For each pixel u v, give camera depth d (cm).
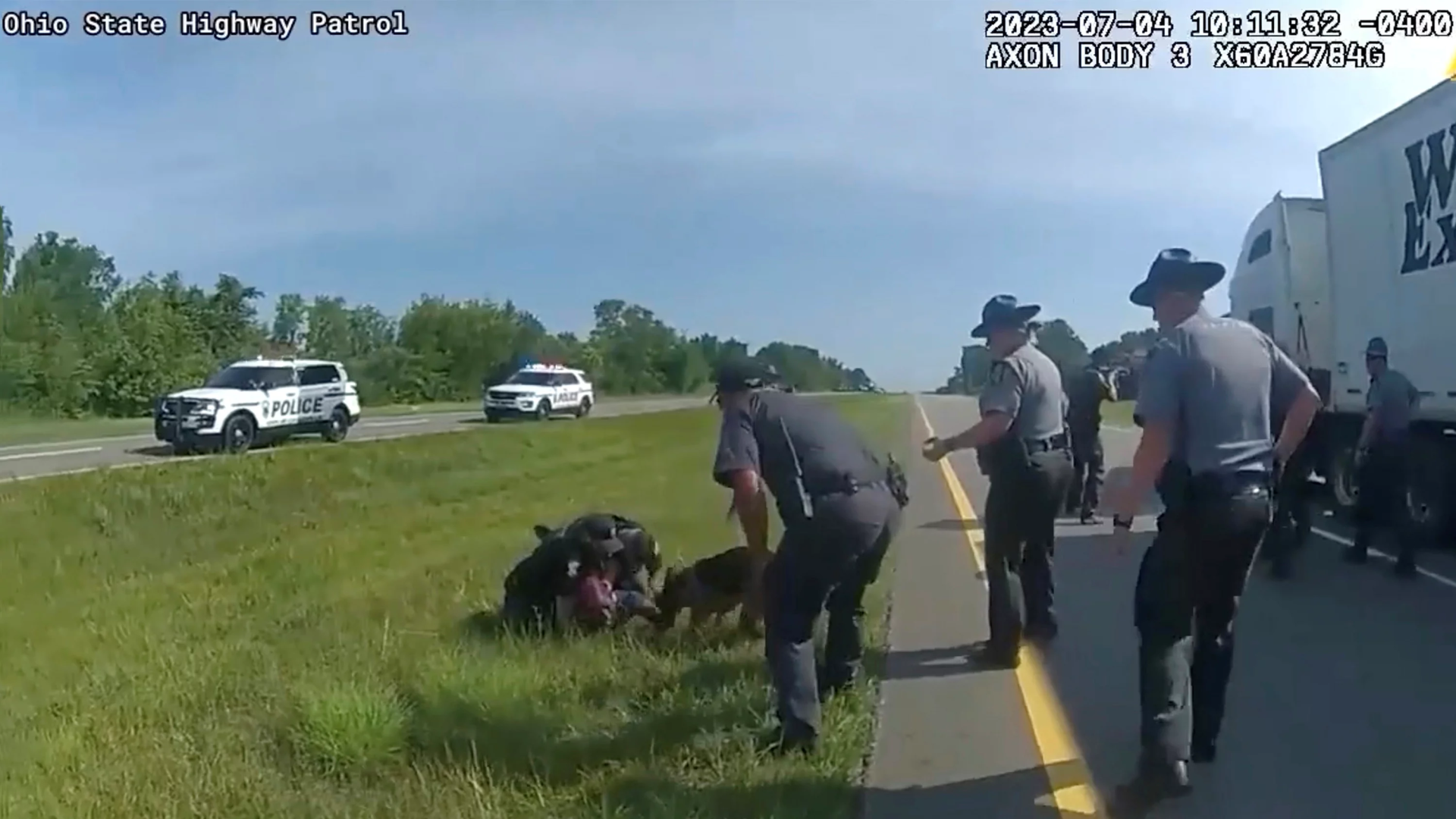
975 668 727
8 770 540
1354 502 1312
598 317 9050
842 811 477
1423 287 1177
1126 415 4288
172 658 741
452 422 3759
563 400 4072
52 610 941
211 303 5881
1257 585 1002
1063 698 659
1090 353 1438
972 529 1391
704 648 734
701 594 761
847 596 631
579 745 554
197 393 2416
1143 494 486
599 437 2941
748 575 750
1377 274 1284
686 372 8962
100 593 1017
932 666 736
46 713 636
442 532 1366
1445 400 1136
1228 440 484
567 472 2173
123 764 540
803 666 547
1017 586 734
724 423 557
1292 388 509
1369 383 1267
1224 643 541
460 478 1986
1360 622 852
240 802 492
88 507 1356
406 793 494
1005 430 691
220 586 1027
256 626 846
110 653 776
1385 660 741
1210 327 495
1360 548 1111
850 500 538
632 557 818
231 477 1623
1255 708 639
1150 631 496
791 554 545
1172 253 504
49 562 1154
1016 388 695
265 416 2478
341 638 780
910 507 1628
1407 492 1146
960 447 708
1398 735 591
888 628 842
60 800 498
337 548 1238
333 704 568
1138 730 604
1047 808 498
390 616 850
